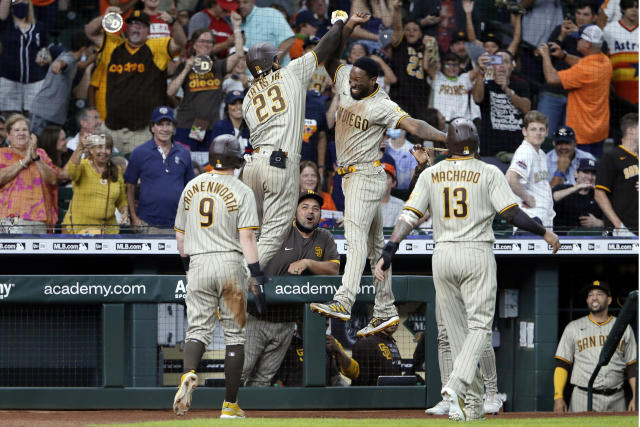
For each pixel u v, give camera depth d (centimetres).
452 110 3681
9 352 2683
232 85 3553
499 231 3053
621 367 2909
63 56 3547
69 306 2714
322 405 2392
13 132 3016
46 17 3681
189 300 2009
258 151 2264
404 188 3425
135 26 3488
